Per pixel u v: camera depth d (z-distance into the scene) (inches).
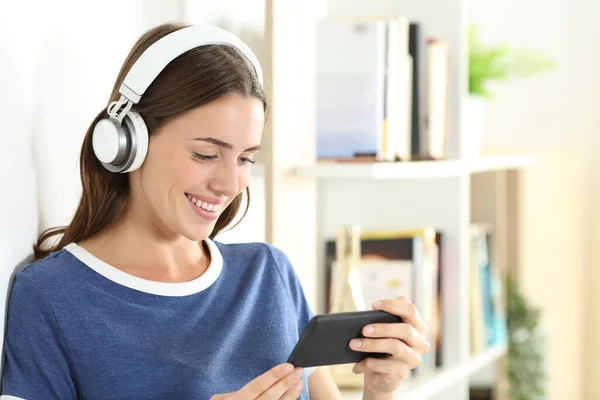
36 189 57.1
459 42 101.9
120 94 55.9
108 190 57.6
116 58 68.0
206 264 61.9
